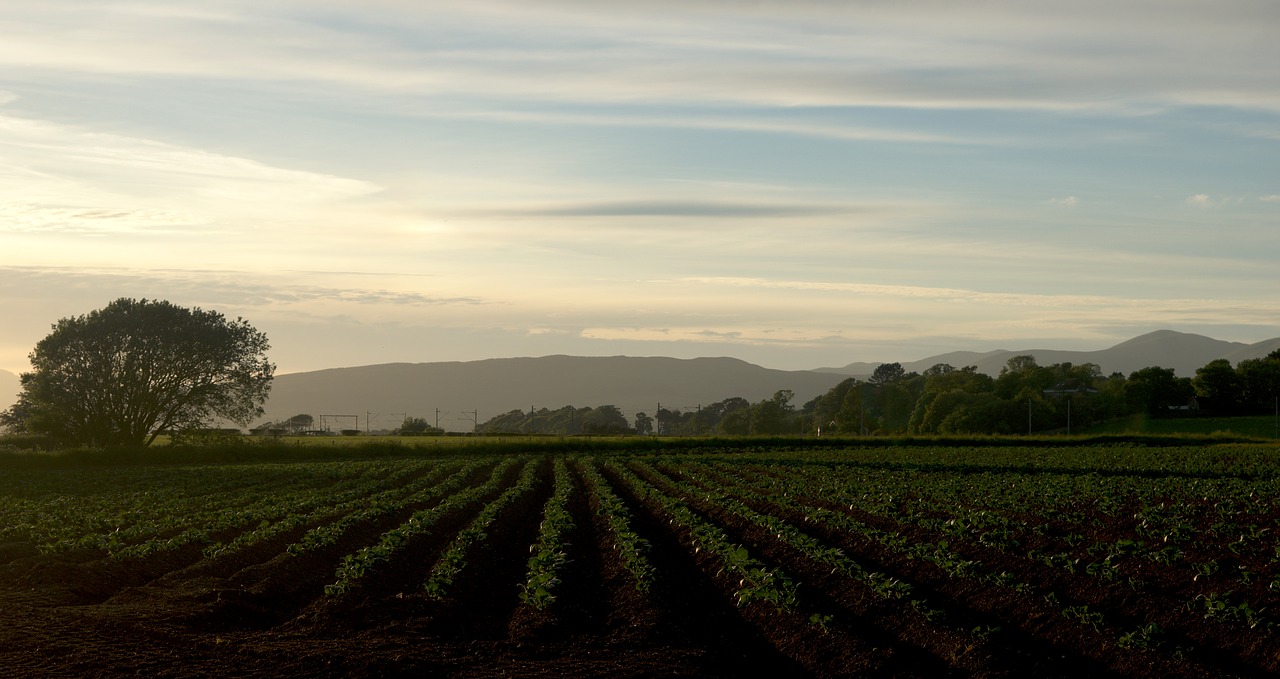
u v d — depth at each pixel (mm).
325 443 81562
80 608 17938
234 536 28578
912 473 51094
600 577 22375
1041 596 18219
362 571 21078
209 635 16297
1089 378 180000
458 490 45219
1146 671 14258
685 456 72375
